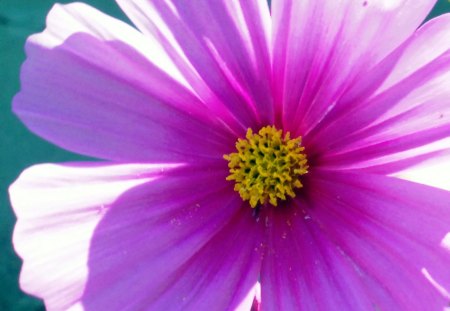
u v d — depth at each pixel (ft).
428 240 0.63
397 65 0.64
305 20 0.65
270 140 0.68
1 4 0.93
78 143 0.65
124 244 0.66
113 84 0.66
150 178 0.67
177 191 0.67
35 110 0.65
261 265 0.68
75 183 0.65
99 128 0.66
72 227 0.65
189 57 0.66
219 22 0.66
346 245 0.66
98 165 0.66
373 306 0.65
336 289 0.65
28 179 0.64
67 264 0.65
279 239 0.68
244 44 0.66
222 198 0.69
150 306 0.66
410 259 0.63
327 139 0.67
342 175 0.67
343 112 0.66
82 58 0.65
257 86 0.68
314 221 0.68
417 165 0.64
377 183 0.65
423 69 0.63
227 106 0.68
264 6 0.66
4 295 0.89
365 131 0.65
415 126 0.64
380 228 0.65
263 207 0.69
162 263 0.66
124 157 0.66
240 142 0.68
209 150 0.69
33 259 0.64
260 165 0.68
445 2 0.87
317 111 0.67
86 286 0.65
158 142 0.67
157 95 0.67
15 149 0.91
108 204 0.66
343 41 0.65
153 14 0.65
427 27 0.62
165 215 0.67
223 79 0.67
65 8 0.65
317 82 0.66
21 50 0.93
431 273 0.63
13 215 0.90
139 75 0.66
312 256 0.67
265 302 0.66
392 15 0.63
